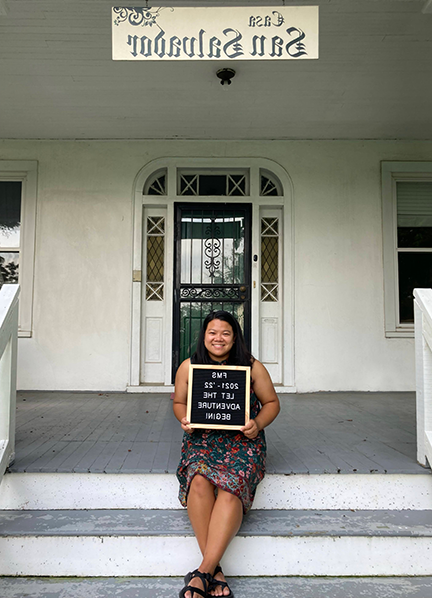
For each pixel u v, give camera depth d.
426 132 5.16
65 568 2.14
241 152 5.29
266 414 2.23
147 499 2.44
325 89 4.30
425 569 2.16
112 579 2.12
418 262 5.34
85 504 2.43
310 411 4.11
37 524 2.25
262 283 5.32
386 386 5.16
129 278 5.14
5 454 2.41
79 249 5.16
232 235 5.30
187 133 5.15
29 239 5.16
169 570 2.15
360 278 5.23
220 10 2.61
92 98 4.45
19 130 5.07
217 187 5.39
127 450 2.80
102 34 3.57
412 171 5.31
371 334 5.19
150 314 5.24
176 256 5.23
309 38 2.61
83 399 4.64
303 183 5.28
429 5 3.24
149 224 5.35
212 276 5.25
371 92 4.36
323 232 5.25
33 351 5.08
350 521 2.31
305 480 2.45
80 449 2.82
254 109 4.66
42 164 5.23
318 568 2.15
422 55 3.82
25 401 4.51
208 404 2.14
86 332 5.10
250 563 2.15
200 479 2.04
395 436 3.21
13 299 2.54
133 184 5.23
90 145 5.25
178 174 5.34
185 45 2.60
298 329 5.17
